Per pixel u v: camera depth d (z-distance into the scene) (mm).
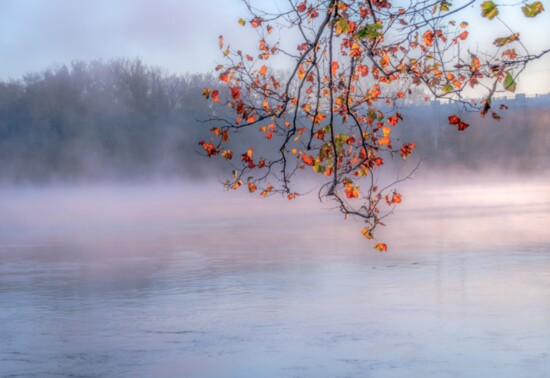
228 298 22938
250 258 32094
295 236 41000
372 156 10164
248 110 9586
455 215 53469
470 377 14711
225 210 62844
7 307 22188
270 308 21297
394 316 19969
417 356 16203
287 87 9305
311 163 10047
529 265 28672
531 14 7559
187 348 17250
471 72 8508
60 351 17141
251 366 15719
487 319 19422
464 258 30953
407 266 28891
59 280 27078
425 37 8680
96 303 22594
